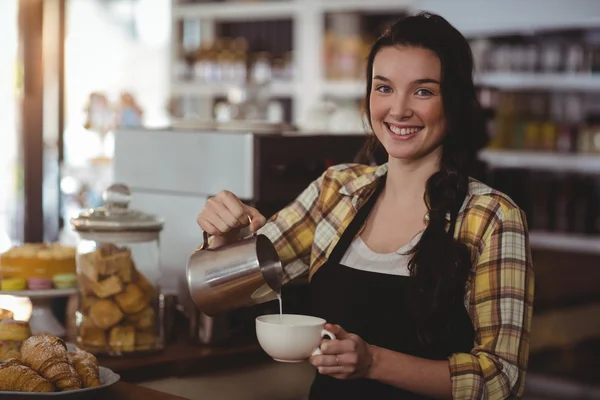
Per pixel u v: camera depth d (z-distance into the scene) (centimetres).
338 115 321
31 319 238
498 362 158
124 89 693
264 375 232
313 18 577
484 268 165
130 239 216
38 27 299
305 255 196
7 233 450
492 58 518
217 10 613
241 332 240
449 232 169
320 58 576
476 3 509
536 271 462
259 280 171
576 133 507
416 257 167
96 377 173
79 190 376
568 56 505
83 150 506
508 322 162
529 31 506
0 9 488
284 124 289
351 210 185
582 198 505
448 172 172
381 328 172
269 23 617
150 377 209
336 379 178
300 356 154
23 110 302
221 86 601
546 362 436
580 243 496
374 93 174
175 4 628
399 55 169
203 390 219
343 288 177
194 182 263
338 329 153
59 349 172
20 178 368
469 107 173
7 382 162
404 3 543
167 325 234
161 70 693
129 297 214
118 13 693
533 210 514
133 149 279
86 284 215
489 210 168
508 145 517
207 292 174
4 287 229
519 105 526
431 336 167
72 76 677
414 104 169
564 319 444
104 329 214
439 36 169
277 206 258
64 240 327
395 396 172
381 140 176
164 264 268
